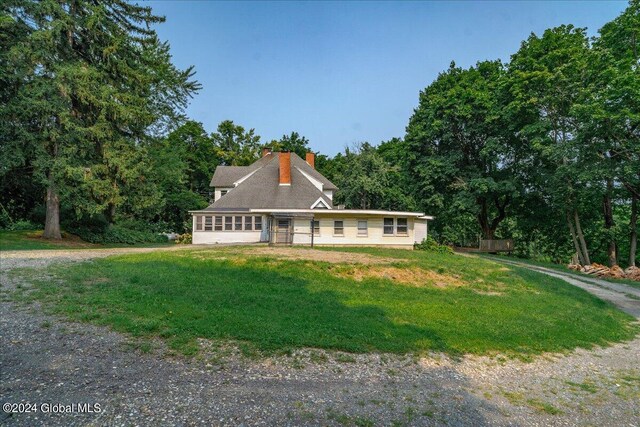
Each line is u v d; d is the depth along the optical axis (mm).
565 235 33719
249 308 8664
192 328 6957
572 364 7258
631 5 23328
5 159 19172
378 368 6133
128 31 24844
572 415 5074
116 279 10539
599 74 22484
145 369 5402
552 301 12539
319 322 8031
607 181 24000
